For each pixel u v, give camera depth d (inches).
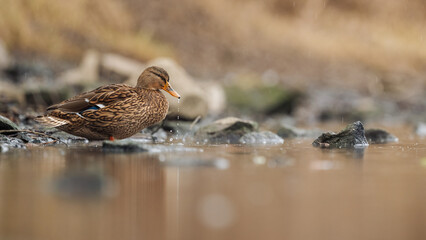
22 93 705.6
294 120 913.5
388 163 379.9
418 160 396.8
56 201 251.1
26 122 565.9
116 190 275.4
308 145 498.9
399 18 2212.1
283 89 984.9
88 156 386.6
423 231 217.3
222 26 1726.1
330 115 980.6
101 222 221.0
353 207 251.4
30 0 1261.1
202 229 215.3
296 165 365.7
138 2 1628.9
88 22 1386.6
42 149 424.2
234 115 895.1
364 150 461.1
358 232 215.0
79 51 1243.2
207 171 334.3
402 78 1680.6
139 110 446.6
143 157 385.1
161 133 582.9
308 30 1948.8
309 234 212.1
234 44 1675.7
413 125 834.8
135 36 1453.0
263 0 1953.7
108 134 450.0
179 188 283.4
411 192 282.8
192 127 613.0
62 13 1310.3
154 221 224.4
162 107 463.8
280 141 534.3
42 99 714.8
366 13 2156.7
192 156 399.9
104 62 931.3
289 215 236.7
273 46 1743.4
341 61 1795.0
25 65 981.8
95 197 259.9
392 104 1198.9
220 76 1378.0
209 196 266.8
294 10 2004.2
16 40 1159.6
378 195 275.6
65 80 906.1
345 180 313.4
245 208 247.4
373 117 983.0
